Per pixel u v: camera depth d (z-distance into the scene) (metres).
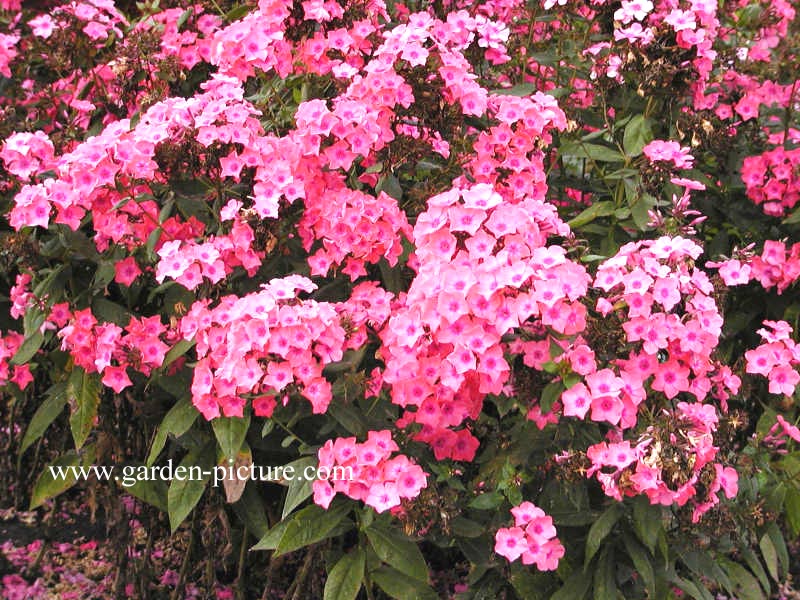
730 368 1.92
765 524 1.98
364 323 1.90
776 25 2.33
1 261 2.03
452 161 2.02
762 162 2.18
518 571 1.90
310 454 1.87
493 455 1.93
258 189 1.90
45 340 2.03
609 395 1.78
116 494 2.11
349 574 1.85
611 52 2.07
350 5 2.00
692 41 2.00
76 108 2.15
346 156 1.92
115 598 2.12
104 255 1.98
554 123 2.01
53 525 2.22
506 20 2.24
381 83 1.92
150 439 2.09
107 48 2.23
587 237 2.11
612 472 1.82
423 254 1.82
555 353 1.79
